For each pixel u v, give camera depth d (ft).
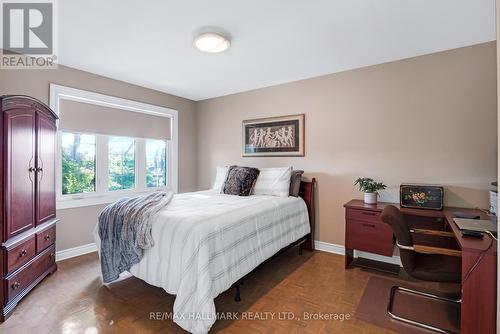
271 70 10.02
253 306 6.61
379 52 8.40
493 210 6.86
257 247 7.13
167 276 5.85
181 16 6.28
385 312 6.35
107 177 11.10
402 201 8.30
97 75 10.36
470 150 7.89
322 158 10.67
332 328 5.77
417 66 8.68
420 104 8.64
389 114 9.20
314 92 10.81
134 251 6.44
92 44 7.77
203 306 5.09
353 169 9.96
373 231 8.39
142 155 12.46
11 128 6.39
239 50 8.21
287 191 10.19
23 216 6.80
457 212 7.24
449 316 6.14
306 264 9.31
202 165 14.62
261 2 5.73
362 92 9.72
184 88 12.39
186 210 7.02
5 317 5.97
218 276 5.66
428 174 8.53
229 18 6.37
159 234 6.19
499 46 3.78
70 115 9.72
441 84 8.29
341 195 10.26
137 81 11.30
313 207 10.71
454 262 6.07
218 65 9.48
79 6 5.84
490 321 4.64
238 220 6.68
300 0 5.67
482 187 7.72
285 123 11.58
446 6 5.90
